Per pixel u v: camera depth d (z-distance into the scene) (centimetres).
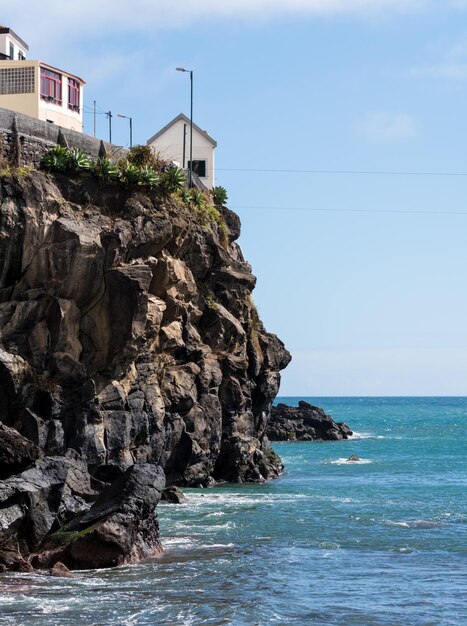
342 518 4566
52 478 3366
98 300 5016
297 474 7162
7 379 4575
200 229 6022
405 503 5216
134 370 5209
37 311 4791
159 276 5428
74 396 4850
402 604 2919
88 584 3045
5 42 6888
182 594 2961
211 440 5912
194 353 5878
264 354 6831
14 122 4925
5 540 3203
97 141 5528
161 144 8619
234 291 6362
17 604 2777
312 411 13025
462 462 8531
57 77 6412
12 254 4725
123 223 5147
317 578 3244
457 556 3662
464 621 2738
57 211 4909
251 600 2919
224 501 5134
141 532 3512
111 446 4953
